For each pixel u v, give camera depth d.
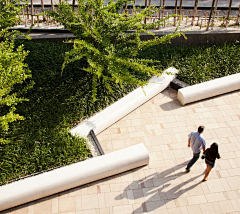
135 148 8.03
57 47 11.56
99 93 9.78
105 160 7.68
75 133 8.48
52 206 7.26
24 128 8.57
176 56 11.57
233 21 13.41
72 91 9.73
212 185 7.74
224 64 11.34
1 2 9.57
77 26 9.03
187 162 8.34
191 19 13.76
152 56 11.49
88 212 7.16
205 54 11.67
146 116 9.82
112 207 7.26
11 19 9.22
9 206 7.03
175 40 12.20
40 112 9.01
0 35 9.00
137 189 7.65
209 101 10.41
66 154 7.93
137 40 9.13
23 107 9.13
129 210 7.20
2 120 6.62
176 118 9.74
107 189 7.65
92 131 8.80
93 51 8.37
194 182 7.82
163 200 7.41
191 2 16.02
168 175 7.99
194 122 9.60
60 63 10.67
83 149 8.16
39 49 11.34
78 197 7.46
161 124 9.53
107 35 9.20
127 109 9.64
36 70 10.31
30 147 8.13
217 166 8.23
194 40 12.25
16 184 7.11
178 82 10.88
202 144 7.29
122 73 8.18
